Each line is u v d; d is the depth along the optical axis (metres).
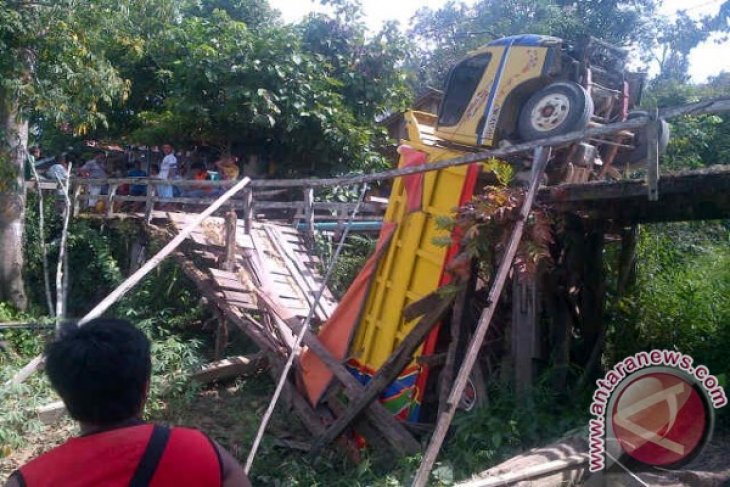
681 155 13.03
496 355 7.41
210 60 13.31
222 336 10.11
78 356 1.99
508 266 5.48
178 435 2.02
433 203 7.70
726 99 4.70
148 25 14.03
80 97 10.88
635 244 7.69
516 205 5.86
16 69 10.28
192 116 13.82
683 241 10.06
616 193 6.02
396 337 7.75
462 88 8.49
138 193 14.77
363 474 6.69
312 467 7.23
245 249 10.33
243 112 13.45
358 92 14.91
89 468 1.90
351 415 7.24
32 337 10.55
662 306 7.71
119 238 13.18
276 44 13.48
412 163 8.12
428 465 4.79
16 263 12.17
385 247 8.09
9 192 11.97
